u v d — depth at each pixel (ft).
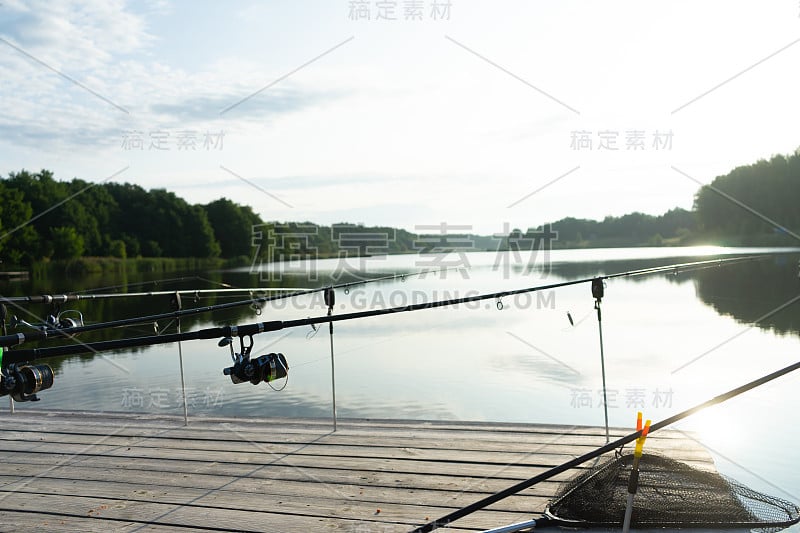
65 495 15.66
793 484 17.13
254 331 12.51
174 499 15.20
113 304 62.59
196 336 12.10
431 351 36.94
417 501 14.55
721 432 21.94
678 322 46.50
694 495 12.57
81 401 27.96
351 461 17.22
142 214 185.16
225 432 20.15
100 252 172.45
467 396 27.32
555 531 12.32
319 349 37.42
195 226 168.35
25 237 154.81
